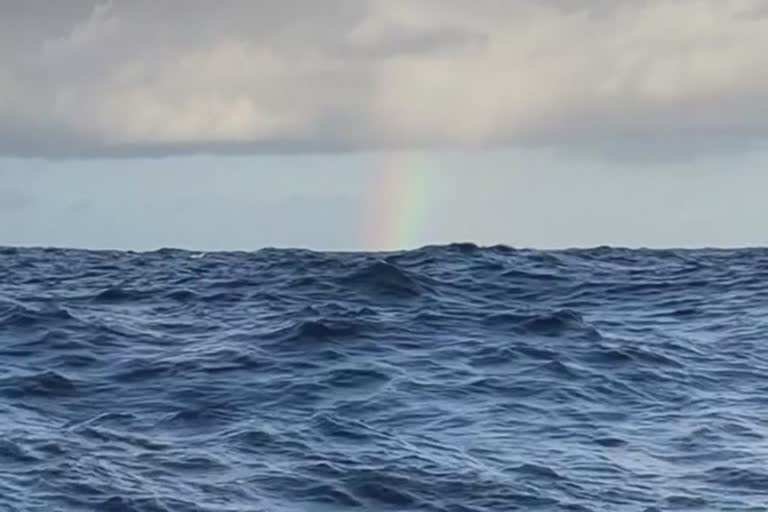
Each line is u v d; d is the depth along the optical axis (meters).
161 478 22.56
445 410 28.09
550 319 37.69
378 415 27.61
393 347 34.12
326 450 24.62
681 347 35.94
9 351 33.53
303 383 30.09
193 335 36.09
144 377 30.70
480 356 33.38
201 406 27.98
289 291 44.25
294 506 21.44
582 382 30.97
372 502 21.80
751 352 35.41
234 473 22.98
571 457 24.67
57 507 20.86
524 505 21.77
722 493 22.50
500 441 25.78
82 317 38.44
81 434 25.45
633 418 27.95
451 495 22.19
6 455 23.52
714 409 28.88
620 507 21.73
